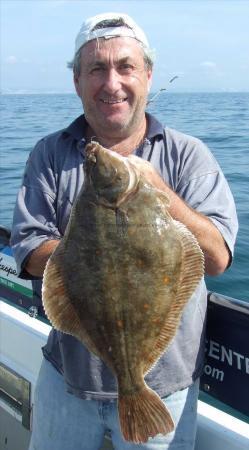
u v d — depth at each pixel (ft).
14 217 3.50
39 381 3.63
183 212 2.87
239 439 3.38
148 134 3.40
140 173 2.72
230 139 22.63
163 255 2.65
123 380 2.74
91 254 2.68
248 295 7.20
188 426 3.29
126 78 3.26
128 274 2.66
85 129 3.56
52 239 3.29
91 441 3.45
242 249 8.52
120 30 3.24
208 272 3.14
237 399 3.44
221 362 3.51
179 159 3.33
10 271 4.76
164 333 2.73
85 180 2.75
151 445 3.22
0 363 4.73
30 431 4.49
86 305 2.72
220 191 3.26
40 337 4.40
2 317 4.73
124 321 2.69
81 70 3.37
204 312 3.35
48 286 2.69
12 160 20.18
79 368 3.29
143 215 2.65
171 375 3.19
